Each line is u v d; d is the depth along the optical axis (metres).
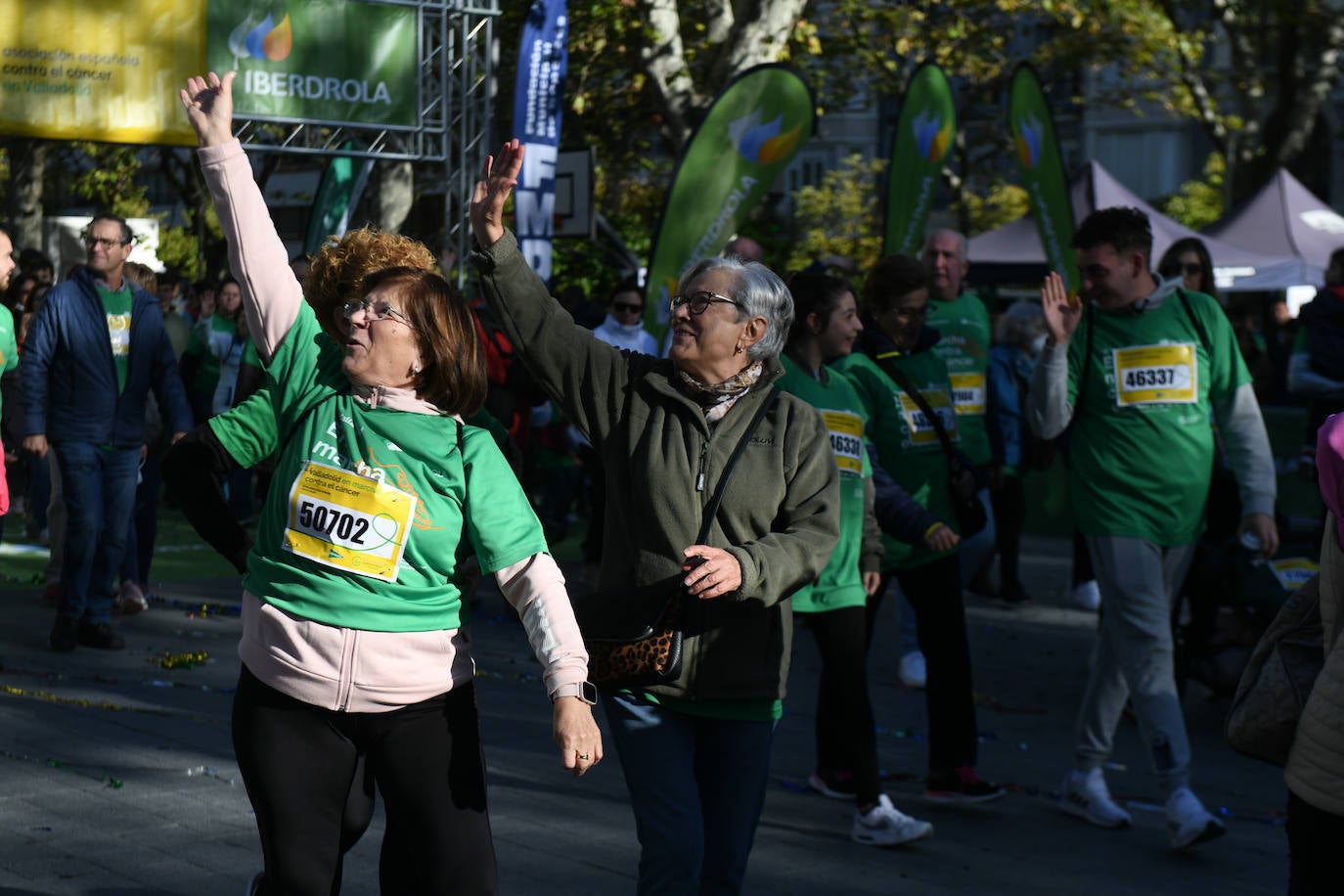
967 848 5.00
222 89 3.00
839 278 4.82
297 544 2.78
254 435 2.92
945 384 5.55
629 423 3.33
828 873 4.66
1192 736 6.92
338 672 2.75
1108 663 5.36
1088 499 5.21
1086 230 5.20
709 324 3.28
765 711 3.33
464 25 12.62
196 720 6.11
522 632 8.70
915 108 10.10
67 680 6.75
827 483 3.34
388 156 12.32
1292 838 2.96
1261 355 13.45
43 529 11.52
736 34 13.89
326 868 2.81
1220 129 22.30
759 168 8.74
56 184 26.88
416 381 2.86
